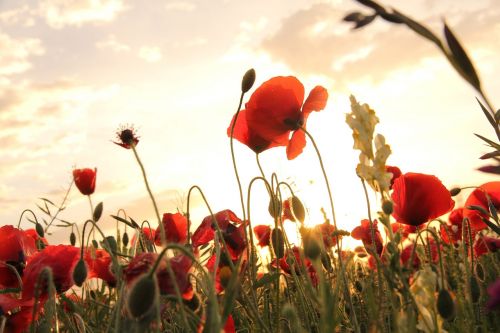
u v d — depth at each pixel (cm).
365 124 41
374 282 54
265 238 74
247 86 58
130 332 39
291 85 66
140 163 53
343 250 69
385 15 28
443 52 28
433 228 51
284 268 68
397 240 45
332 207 49
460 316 44
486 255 74
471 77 28
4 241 66
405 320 37
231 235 62
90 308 73
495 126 39
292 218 67
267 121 66
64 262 56
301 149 68
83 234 51
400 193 55
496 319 49
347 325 55
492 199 73
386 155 41
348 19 28
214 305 33
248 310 55
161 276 44
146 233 83
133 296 35
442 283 40
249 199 57
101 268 61
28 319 57
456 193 75
